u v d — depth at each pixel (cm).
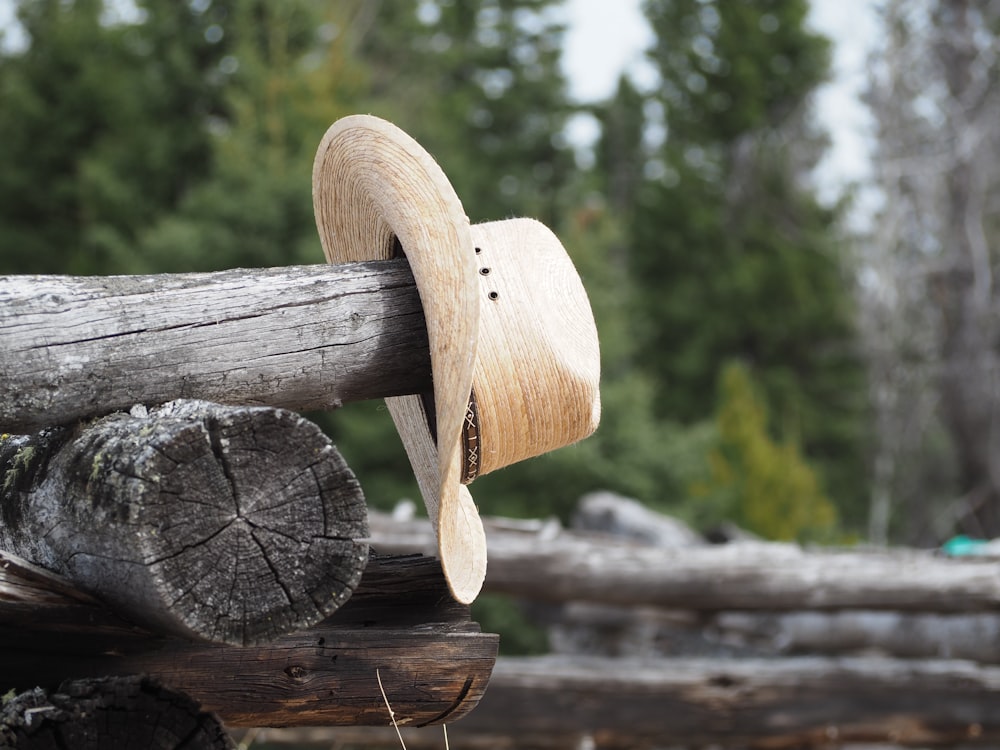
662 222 2852
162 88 1756
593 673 668
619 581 714
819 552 770
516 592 720
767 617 777
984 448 1773
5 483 255
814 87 2873
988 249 1831
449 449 240
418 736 661
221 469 220
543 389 277
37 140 1769
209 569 218
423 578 288
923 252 1830
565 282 296
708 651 830
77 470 231
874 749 698
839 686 663
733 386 1628
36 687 241
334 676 272
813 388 2703
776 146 2894
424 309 252
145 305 246
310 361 263
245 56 1656
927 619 734
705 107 2917
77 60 1798
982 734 659
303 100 1658
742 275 2702
